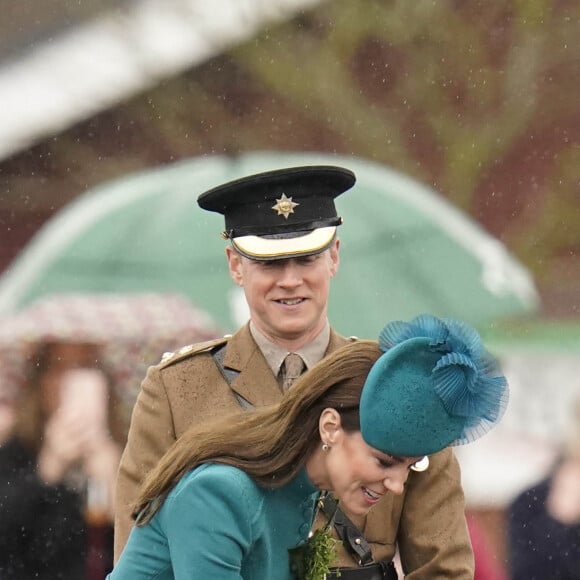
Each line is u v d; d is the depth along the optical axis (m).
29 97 37.06
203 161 29.73
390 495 14.84
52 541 22.97
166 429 15.12
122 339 24.11
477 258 26.31
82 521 23.09
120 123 37.97
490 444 26.25
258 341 15.26
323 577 12.86
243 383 15.15
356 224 26.16
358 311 25.02
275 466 12.21
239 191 15.05
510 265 26.72
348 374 12.09
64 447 23.27
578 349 27.83
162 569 12.52
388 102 39.53
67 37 37.28
